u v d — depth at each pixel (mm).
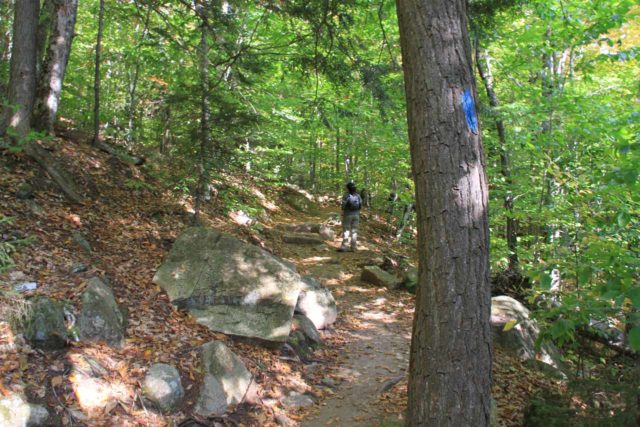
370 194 20281
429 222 3000
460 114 3004
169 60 11578
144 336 4902
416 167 3086
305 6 6469
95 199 8219
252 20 10930
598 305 3631
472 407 2873
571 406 4625
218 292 5957
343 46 6535
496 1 6266
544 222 7441
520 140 8711
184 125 9500
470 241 2953
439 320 2924
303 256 11641
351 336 7102
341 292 9242
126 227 7668
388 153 15258
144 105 13367
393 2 7418
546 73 9500
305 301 6906
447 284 2924
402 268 11305
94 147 10234
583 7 7828
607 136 6926
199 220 9625
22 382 3615
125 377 4199
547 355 6941
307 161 24484
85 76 13656
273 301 6145
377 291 9469
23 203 6633
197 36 9406
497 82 11109
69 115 12383
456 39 3059
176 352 4805
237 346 5430
